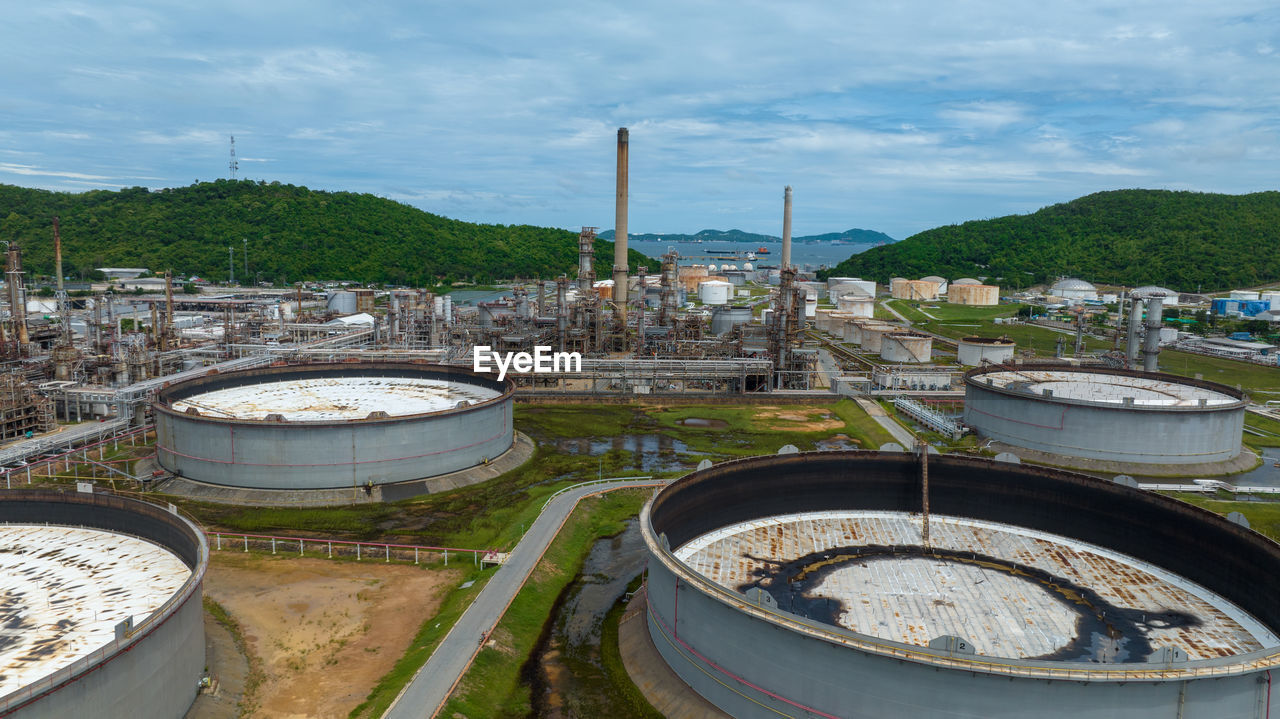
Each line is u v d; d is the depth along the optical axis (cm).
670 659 4688
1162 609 5072
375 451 8238
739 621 4131
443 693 4375
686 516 5872
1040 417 10175
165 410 8469
